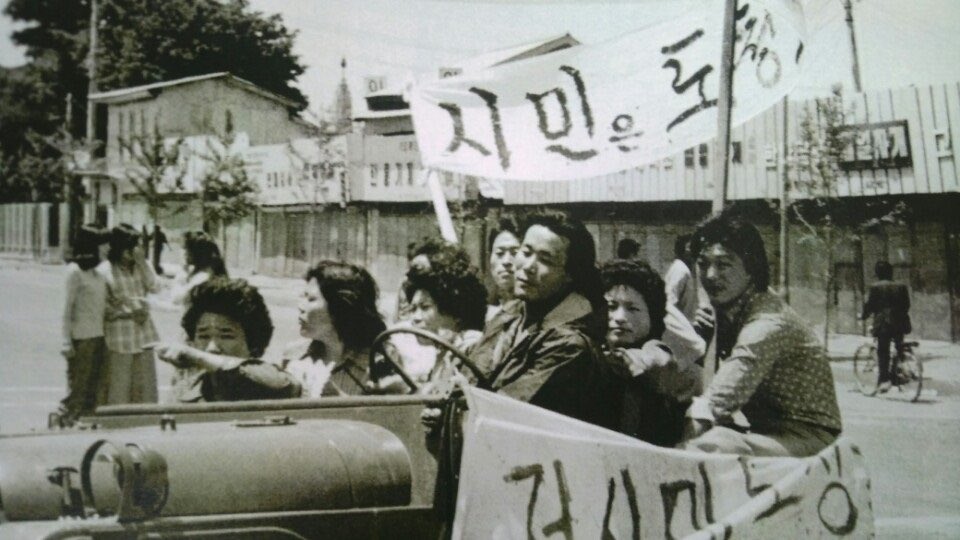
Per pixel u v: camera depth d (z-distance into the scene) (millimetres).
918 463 5324
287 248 6301
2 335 6012
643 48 5266
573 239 4246
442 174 6023
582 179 5910
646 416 4820
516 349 3660
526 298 4238
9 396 5566
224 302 4551
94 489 2352
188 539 2336
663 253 5812
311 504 2520
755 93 5277
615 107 5305
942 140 5773
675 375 4961
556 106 5316
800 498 4418
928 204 5773
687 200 5820
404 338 4668
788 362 4961
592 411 3713
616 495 3455
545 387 3570
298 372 4613
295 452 2566
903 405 5617
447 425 2855
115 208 6633
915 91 5801
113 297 5637
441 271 4730
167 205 6484
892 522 5078
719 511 4004
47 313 6273
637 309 4930
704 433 4848
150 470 2244
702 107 5258
